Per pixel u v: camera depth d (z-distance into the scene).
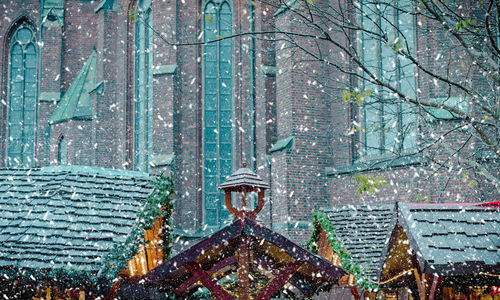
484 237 8.58
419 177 18.91
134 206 11.20
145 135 26.73
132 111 27.41
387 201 19.94
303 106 22.22
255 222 7.93
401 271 9.63
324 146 22.33
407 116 19.86
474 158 17.11
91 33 30.12
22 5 30.64
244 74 25.34
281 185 21.70
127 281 11.06
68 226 10.62
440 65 18.81
